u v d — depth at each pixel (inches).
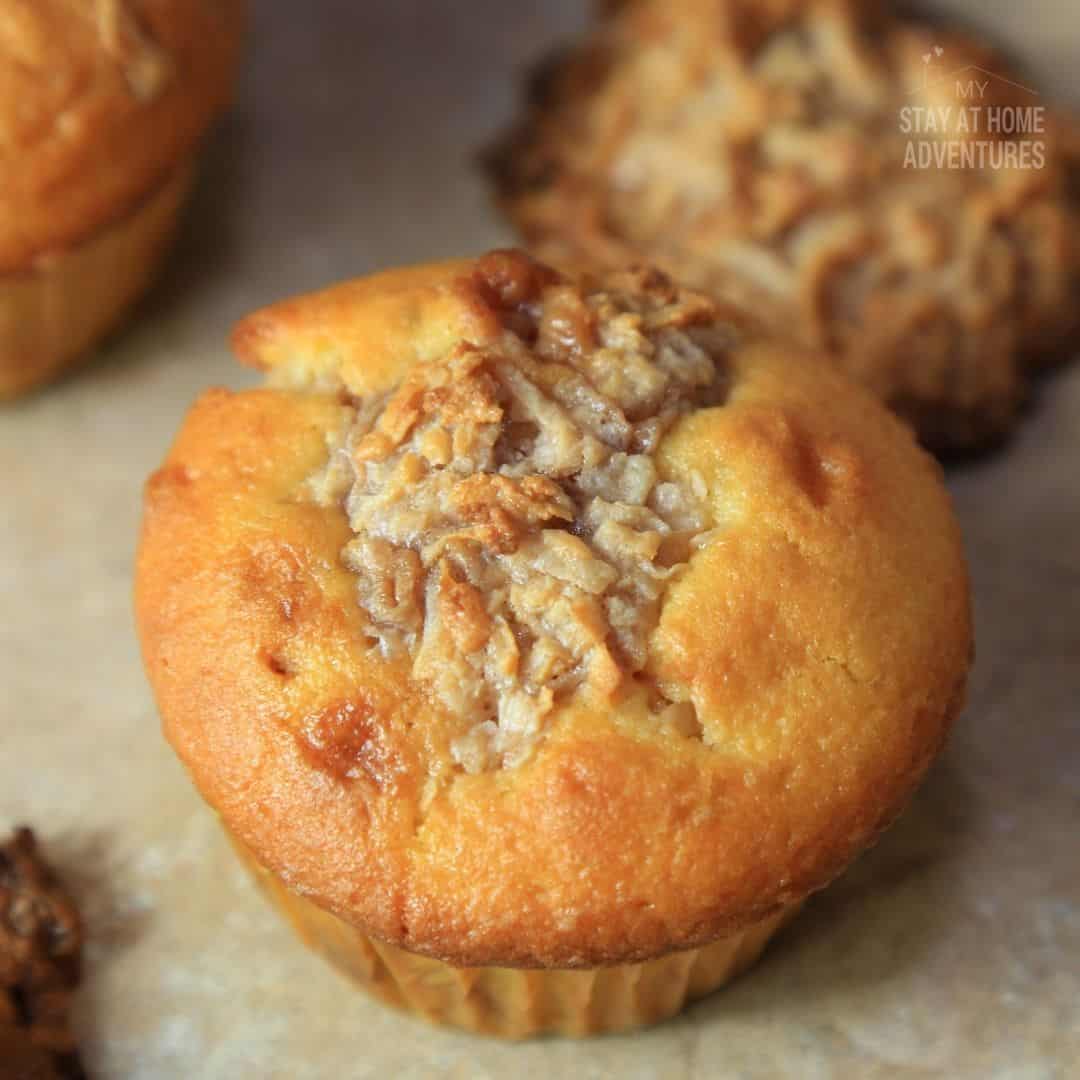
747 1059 10.5
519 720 9.6
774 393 10.4
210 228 13.6
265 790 9.7
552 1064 10.6
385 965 10.3
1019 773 11.5
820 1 13.2
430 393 10.0
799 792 9.7
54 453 12.7
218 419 10.5
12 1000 10.5
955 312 12.5
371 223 13.7
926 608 10.1
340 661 9.8
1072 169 13.1
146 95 12.1
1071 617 12.0
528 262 10.4
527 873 9.6
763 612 9.8
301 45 14.6
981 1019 10.6
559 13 14.8
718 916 9.6
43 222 11.9
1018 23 14.2
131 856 11.2
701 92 13.0
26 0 11.9
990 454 12.7
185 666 10.0
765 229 12.5
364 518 10.0
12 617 12.0
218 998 10.8
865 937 10.9
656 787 9.6
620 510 9.9
